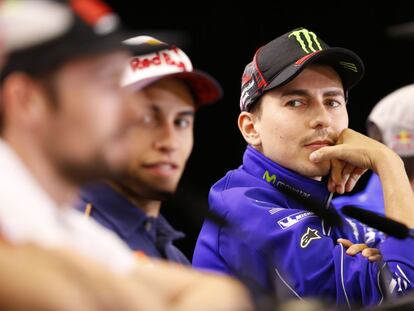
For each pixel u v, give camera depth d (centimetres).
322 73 437
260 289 251
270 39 747
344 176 440
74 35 200
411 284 408
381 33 777
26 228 187
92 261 189
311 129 434
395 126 532
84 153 203
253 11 740
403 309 252
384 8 772
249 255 409
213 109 746
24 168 199
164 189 332
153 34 362
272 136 439
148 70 328
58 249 185
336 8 767
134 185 334
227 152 751
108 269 195
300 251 411
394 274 409
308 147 435
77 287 179
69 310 172
